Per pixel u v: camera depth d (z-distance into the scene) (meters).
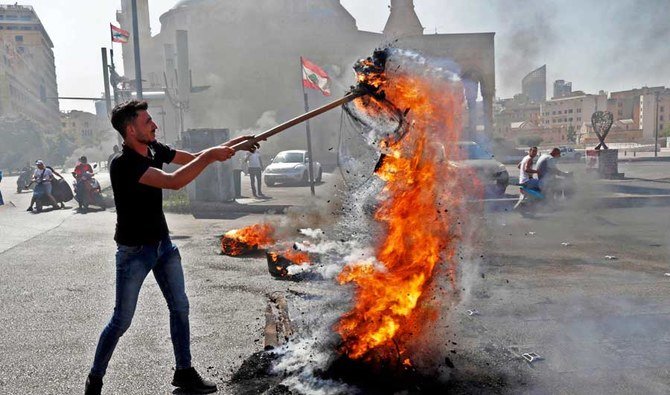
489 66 37.59
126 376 3.57
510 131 76.25
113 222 11.95
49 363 3.84
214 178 14.12
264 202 14.53
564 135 84.31
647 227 10.10
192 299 5.41
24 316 5.00
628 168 28.28
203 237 9.53
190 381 3.32
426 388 3.21
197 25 48.31
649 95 83.94
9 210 14.98
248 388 3.32
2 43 103.44
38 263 7.48
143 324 4.65
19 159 71.50
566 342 3.96
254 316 4.81
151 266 3.23
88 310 5.19
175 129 41.72
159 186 3.09
